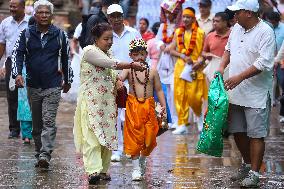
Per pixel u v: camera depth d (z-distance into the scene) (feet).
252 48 51.55
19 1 74.95
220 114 51.44
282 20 106.42
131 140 53.93
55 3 148.97
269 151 70.64
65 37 59.47
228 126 53.72
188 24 84.64
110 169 59.47
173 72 89.86
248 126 51.93
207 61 84.84
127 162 63.31
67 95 117.80
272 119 98.07
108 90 53.52
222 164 62.39
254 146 51.93
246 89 51.75
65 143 74.95
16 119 78.69
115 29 65.46
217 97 51.72
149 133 54.08
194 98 84.69
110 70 54.03
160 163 62.85
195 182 53.98
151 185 52.70
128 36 65.67
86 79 53.36
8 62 76.79
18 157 65.16
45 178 54.95
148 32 95.04
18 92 73.56
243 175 54.49
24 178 54.90
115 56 65.36
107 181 54.03
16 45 58.95
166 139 79.71
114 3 67.15
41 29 58.90
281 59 76.59
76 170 58.49
